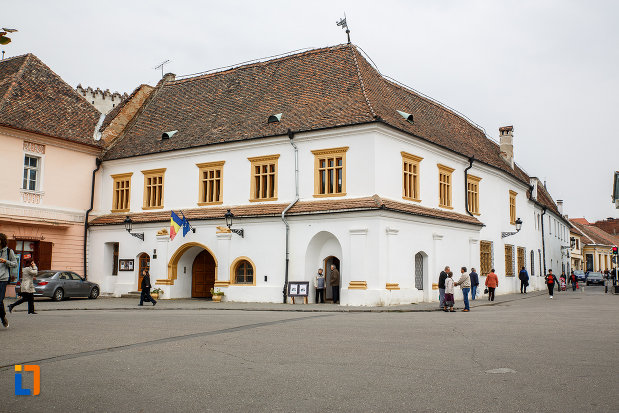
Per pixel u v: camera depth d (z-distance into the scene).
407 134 29.09
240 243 30.02
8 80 34.22
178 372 9.62
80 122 36.09
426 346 12.59
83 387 8.52
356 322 18.03
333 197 28.08
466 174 35.69
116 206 35.94
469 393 8.12
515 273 42.78
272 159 30.12
